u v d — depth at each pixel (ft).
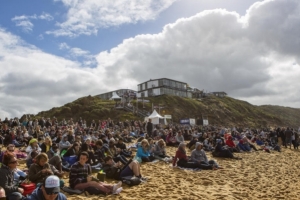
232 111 329.52
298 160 58.34
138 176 31.07
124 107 229.25
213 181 32.45
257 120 344.90
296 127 403.54
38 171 25.13
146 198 24.07
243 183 32.01
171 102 271.49
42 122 91.71
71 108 238.68
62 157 37.70
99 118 214.69
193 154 42.80
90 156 37.24
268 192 28.02
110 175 31.71
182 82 320.29
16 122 87.20
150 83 303.89
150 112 226.58
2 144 61.93
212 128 149.07
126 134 86.38
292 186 31.58
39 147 42.24
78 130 82.58
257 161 52.65
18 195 19.62
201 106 293.64
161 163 45.34
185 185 29.66
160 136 80.74
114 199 23.68
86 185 25.30
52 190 13.99
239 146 69.82
